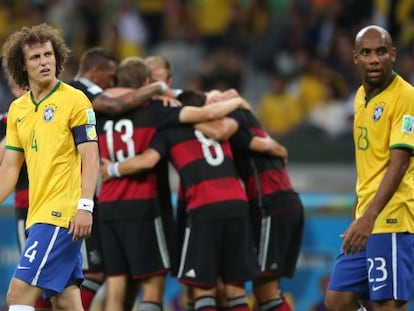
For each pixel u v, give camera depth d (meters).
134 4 60.38
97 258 29.17
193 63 58.50
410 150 23.17
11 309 22.27
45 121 22.41
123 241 28.53
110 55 29.47
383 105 23.62
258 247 29.28
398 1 54.38
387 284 23.53
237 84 54.53
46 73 22.38
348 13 55.34
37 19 59.75
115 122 28.66
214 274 27.95
